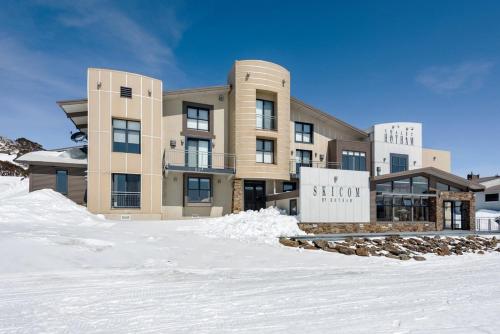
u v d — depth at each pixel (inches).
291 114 1039.0
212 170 856.9
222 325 176.4
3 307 202.4
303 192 718.5
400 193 842.2
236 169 883.4
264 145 936.9
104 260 352.5
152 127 800.3
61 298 222.7
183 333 163.9
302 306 215.6
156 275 309.0
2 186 1330.0
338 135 1126.4
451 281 318.3
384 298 241.3
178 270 335.3
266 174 898.1
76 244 392.5
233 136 906.7
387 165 1147.9
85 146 956.0
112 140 755.4
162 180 818.2
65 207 674.8
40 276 283.0
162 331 166.4
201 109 916.6
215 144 917.2
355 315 197.8
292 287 273.9
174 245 463.5
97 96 746.8
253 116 894.4
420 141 1221.1
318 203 730.2
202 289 258.8
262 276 322.7
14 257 317.1
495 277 347.3
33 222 534.3
